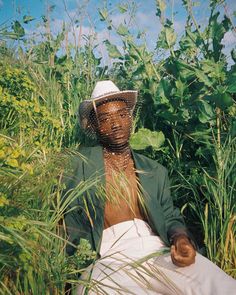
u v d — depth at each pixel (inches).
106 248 105.2
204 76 137.3
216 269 93.5
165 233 108.9
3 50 150.6
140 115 154.6
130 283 95.2
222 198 118.9
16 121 114.3
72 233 106.0
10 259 78.9
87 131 125.3
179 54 155.1
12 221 74.9
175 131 144.3
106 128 113.9
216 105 133.4
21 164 81.7
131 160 117.0
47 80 157.5
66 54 158.7
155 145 142.3
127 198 110.0
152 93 151.2
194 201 138.9
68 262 95.5
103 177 110.0
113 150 115.0
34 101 119.3
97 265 98.0
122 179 107.8
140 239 104.7
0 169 78.7
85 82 164.2
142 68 154.5
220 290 88.3
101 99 115.6
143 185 112.5
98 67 167.3
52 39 163.5
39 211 90.0
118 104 115.6
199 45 147.2
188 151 148.1
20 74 124.5
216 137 137.7
